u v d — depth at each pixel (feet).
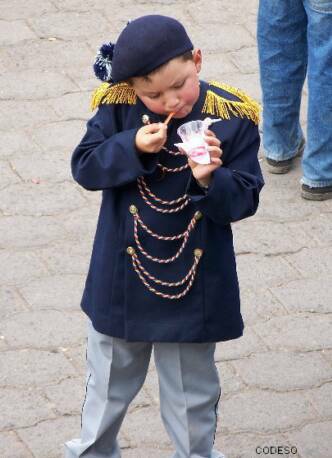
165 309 25.18
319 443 30.71
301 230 39.09
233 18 49.75
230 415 31.48
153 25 22.94
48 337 33.78
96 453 27.71
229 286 25.36
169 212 24.52
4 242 37.50
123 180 24.12
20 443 30.22
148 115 24.39
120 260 25.14
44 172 40.75
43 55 46.88
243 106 24.27
